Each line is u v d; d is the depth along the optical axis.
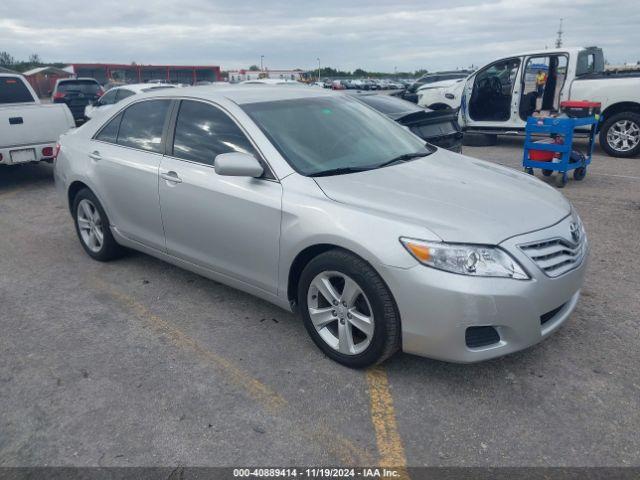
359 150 3.97
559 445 2.68
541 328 3.08
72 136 5.40
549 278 3.00
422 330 2.95
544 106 10.70
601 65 11.23
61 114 8.62
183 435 2.82
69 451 2.73
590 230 5.88
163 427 2.89
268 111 4.00
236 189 3.69
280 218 3.43
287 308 3.65
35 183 9.12
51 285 4.79
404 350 3.08
